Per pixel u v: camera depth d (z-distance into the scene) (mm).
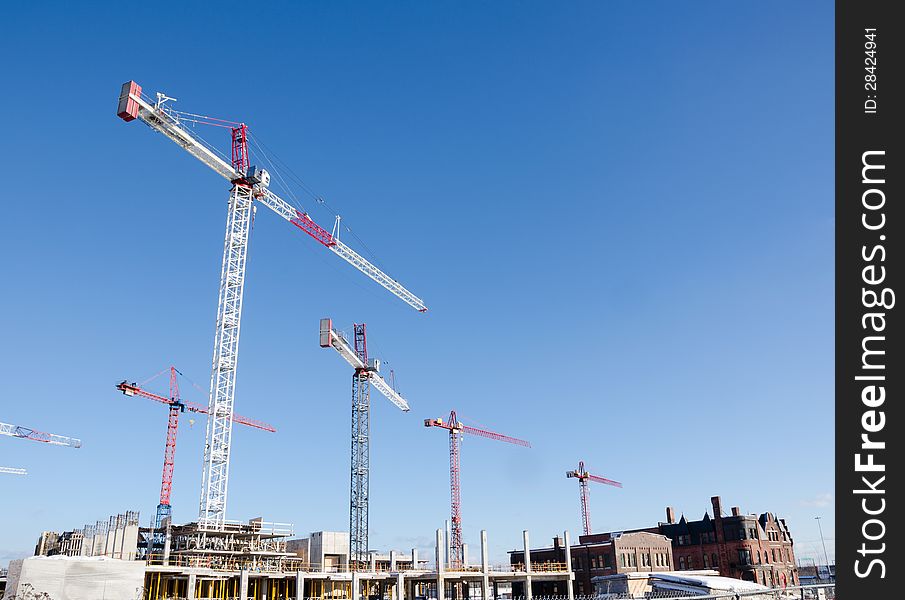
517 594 109625
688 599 33219
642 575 86250
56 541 91062
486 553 89312
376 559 117062
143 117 85562
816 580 108312
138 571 63844
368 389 136000
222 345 92938
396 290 138875
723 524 118250
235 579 76250
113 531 78438
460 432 195000
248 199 101375
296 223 114125
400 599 79625
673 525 126312
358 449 130375
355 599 78188
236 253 98250
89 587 60938
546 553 114438
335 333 130500
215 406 89750
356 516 125250
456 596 104312
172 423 149125
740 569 113375
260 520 84375
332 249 124688
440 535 84125
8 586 63156
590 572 105250
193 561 73750
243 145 100938
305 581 82188
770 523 120500
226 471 87312
